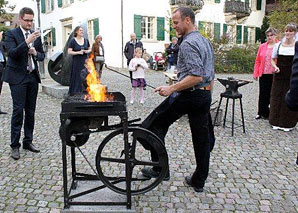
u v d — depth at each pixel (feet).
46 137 16.67
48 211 9.64
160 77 45.65
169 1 62.49
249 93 32.65
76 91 23.39
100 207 9.52
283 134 17.85
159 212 9.61
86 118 9.23
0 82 22.39
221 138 16.87
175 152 14.64
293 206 10.11
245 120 20.90
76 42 23.27
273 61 18.45
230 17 72.43
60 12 75.66
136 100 26.89
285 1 55.21
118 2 57.82
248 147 15.52
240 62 57.62
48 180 11.62
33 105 14.19
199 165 10.64
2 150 14.64
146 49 61.62
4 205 9.93
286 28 17.88
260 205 10.12
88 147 14.99
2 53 22.13
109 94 10.64
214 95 30.89
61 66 29.76
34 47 13.66
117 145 15.30
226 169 12.80
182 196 10.59
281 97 18.17
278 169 12.91
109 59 59.77
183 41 9.66
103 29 59.82
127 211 9.35
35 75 13.87
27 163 13.14
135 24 59.67
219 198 10.51
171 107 10.19
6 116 21.43
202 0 64.59
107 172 12.25
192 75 9.32
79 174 10.87
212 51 10.23
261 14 81.25
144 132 9.39
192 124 10.38
